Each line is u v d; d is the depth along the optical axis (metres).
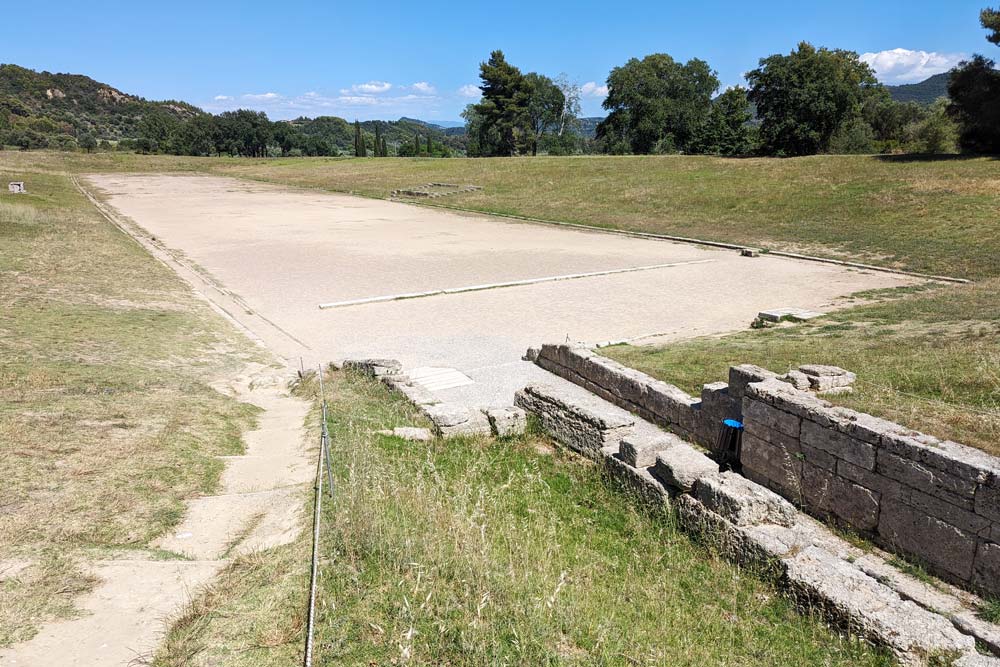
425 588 5.94
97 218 44.91
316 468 9.00
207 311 22.44
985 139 50.16
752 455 10.04
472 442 11.53
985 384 10.73
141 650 4.78
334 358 17.75
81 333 16.98
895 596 6.45
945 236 33.34
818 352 15.04
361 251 35.53
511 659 5.14
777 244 35.91
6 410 9.95
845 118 69.00
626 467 9.60
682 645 5.96
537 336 19.84
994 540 7.01
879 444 8.12
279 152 172.25
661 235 39.84
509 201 55.06
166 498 7.69
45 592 5.38
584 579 7.07
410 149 143.50
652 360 15.80
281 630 5.21
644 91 99.00
